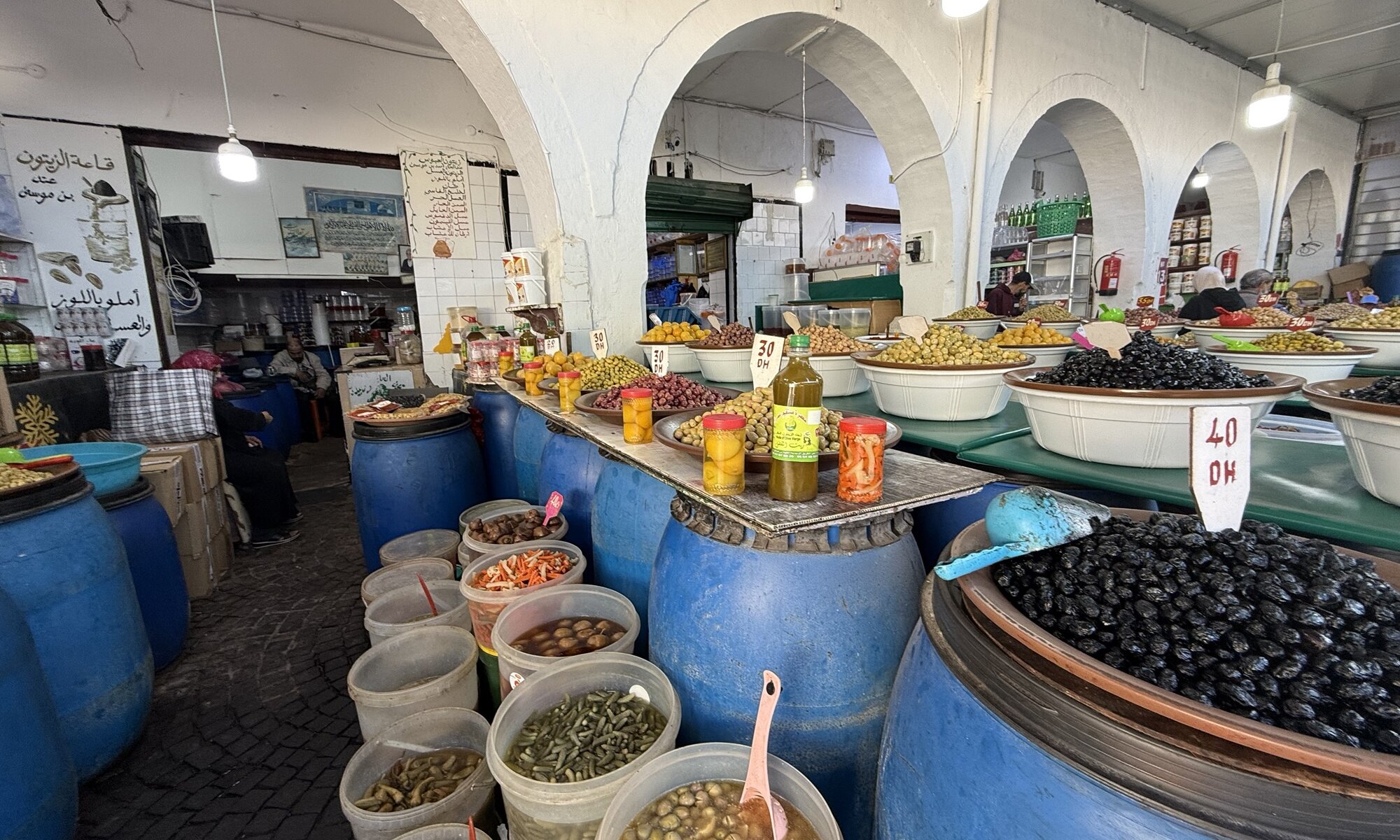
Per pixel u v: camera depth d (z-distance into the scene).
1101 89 5.25
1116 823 0.55
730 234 5.21
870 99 4.41
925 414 1.81
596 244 3.05
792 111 6.51
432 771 1.40
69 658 1.63
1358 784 0.46
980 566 0.76
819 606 1.08
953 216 4.52
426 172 4.84
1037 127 7.59
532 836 1.07
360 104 4.61
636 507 1.72
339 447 6.31
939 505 1.48
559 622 1.60
